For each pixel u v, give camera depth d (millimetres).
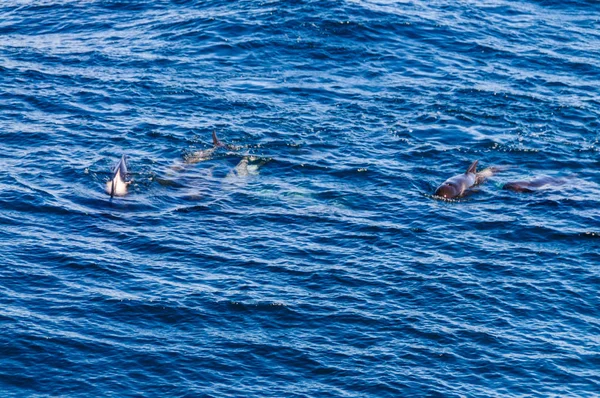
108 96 98625
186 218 73875
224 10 124250
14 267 64438
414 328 59688
